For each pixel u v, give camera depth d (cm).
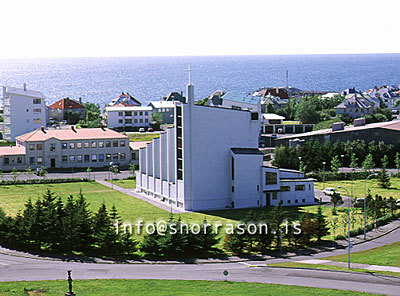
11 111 19438
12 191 12581
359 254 7844
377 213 9975
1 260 7662
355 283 6316
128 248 7938
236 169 11294
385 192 12394
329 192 12525
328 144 16200
